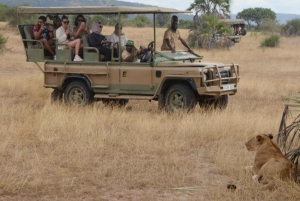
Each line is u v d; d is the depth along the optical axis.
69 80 16.14
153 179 8.85
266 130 12.41
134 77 15.06
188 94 14.42
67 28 16.31
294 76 25.30
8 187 8.29
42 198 8.02
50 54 16.77
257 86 20.52
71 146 10.85
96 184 8.68
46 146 11.10
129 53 15.45
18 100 17.59
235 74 15.15
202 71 14.06
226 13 53.22
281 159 8.46
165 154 10.55
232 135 12.02
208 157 10.49
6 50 36.00
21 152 10.35
